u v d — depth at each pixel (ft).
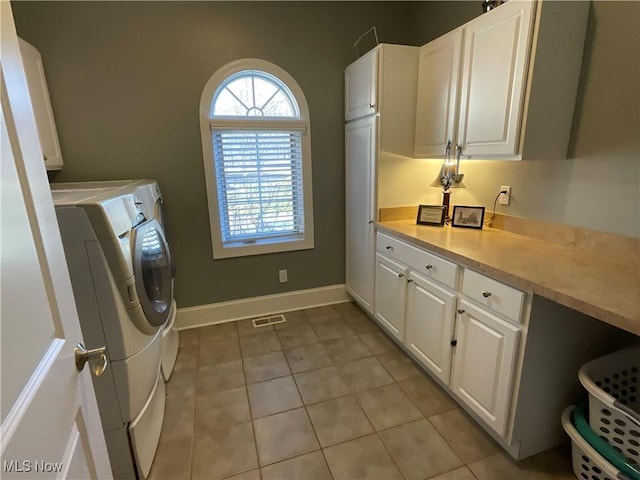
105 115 7.69
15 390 1.78
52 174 7.61
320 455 5.28
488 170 7.26
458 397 6.07
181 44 7.88
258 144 8.99
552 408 5.02
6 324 1.75
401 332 7.59
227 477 4.96
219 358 7.86
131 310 4.46
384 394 6.57
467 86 6.19
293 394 6.64
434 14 8.45
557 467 4.96
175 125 8.19
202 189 8.71
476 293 5.30
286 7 8.40
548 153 5.50
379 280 8.37
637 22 4.64
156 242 5.77
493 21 5.50
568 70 5.24
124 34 7.51
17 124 2.19
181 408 6.31
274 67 8.58
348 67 8.85
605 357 4.77
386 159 7.89
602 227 5.35
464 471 4.95
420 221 7.82
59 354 2.38
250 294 9.79
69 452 2.40
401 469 5.00
